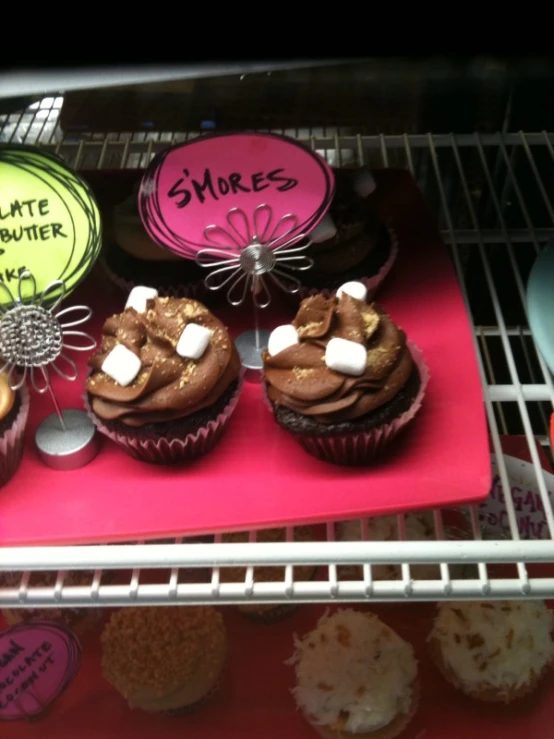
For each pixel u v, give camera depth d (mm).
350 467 409
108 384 409
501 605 481
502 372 572
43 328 377
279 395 410
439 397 425
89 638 515
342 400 396
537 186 534
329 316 412
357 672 467
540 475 416
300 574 487
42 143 514
